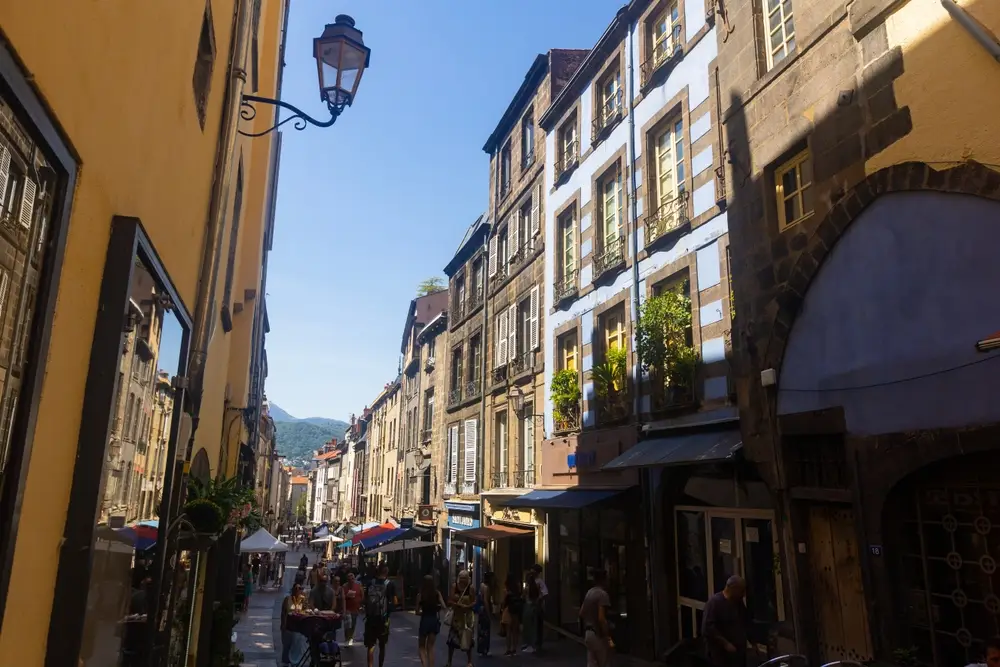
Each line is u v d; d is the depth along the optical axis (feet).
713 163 37.06
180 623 20.62
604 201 50.83
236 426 41.55
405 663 42.29
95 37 7.97
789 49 28.19
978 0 18.84
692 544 36.01
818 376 23.86
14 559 6.88
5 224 6.20
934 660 19.10
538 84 66.28
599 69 52.13
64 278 7.80
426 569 88.33
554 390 52.75
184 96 14.14
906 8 21.25
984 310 18.04
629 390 43.27
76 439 8.68
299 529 288.10
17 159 6.31
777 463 25.58
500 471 67.26
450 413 86.99
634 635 39.19
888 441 20.63
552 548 51.85
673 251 40.11
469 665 38.83
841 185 23.56
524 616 44.55
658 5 44.65
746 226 29.01
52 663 8.13
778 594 28.91
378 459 150.41
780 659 17.10
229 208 25.32
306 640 36.32
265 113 40.78
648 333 39.29
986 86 18.42
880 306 21.47
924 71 20.43
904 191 20.86
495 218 75.41
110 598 10.34
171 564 16.76
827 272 23.91
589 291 50.44
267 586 112.27
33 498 7.36
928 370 19.52
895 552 20.42
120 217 9.53
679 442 35.22
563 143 58.95
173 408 15.31
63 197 7.46
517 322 65.36
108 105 8.72
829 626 23.32
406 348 125.90
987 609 17.90
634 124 46.16
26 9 5.92
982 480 18.44
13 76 5.82
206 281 18.24
